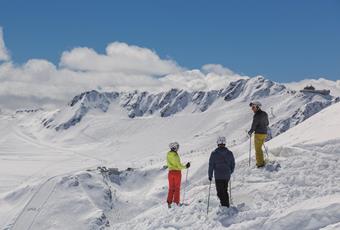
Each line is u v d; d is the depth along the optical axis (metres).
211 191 19.28
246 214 14.66
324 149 20.97
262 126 19.89
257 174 19.53
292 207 13.47
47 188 146.12
